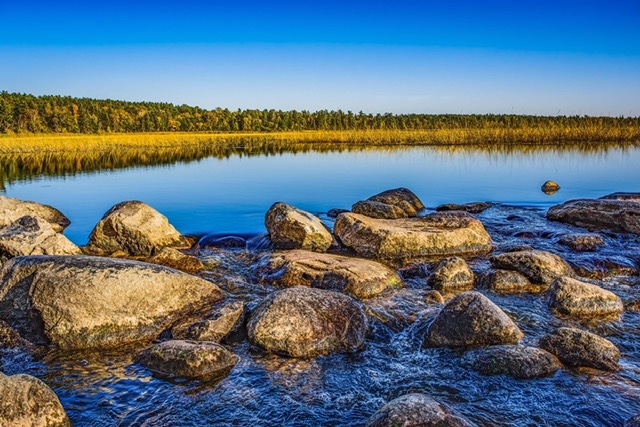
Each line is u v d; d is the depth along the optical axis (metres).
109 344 7.21
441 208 17.06
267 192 20.53
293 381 6.27
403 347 7.15
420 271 10.27
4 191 20.75
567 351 6.58
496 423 5.42
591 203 14.27
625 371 6.36
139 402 5.84
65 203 18.03
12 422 4.97
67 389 6.11
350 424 5.46
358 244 11.62
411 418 4.77
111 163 33.22
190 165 31.52
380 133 52.78
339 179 24.44
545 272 9.53
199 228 14.05
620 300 8.38
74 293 7.38
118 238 11.80
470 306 7.25
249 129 88.38
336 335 7.03
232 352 6.91
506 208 17.00
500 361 6.34
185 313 7.87
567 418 5.50
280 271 9.62
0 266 9.14
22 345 7.17
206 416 5.61
